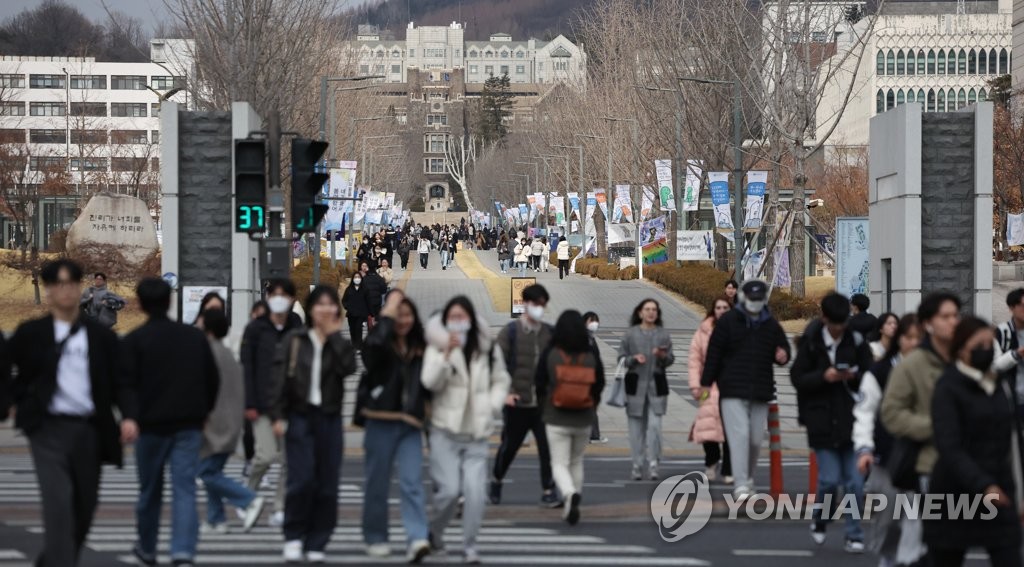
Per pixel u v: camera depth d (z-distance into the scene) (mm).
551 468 42781
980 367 24859
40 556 28438
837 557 35219
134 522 40031
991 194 82312
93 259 141000
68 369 28406
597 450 63469
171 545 32281
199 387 32031
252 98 127938
